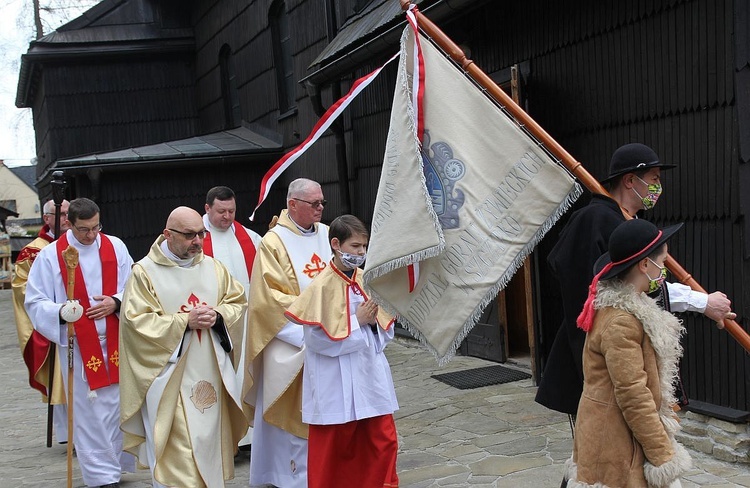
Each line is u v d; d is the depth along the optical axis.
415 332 3.61
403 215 3.49
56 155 16.48
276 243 5.02
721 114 4.79
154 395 4.56
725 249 4.82
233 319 4.81
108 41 16.33
